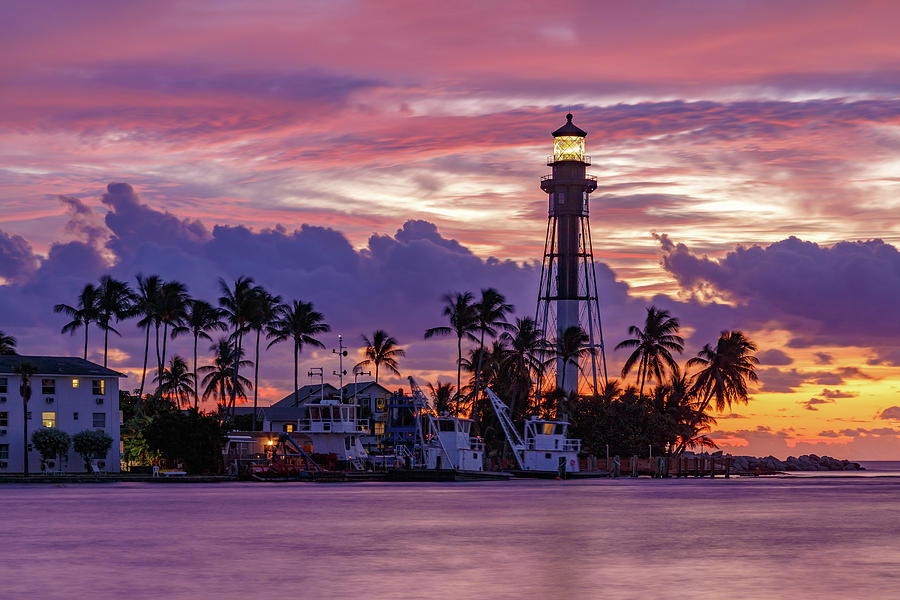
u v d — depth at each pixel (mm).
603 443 176750
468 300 175000
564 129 186250
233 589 40219
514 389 173375
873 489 134750
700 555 51094
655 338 182000
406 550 53312
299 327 192875
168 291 182750
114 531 64000
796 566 46812
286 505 88500
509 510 82625
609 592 39344
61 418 145000
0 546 55781
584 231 185500
